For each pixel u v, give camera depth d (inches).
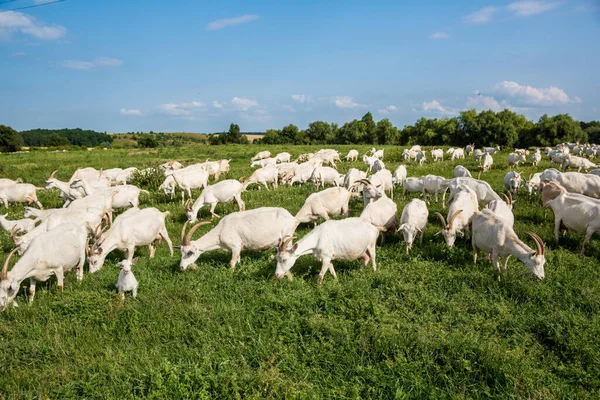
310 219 485.4
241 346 247.6
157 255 437.4
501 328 260.7
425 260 377.4
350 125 4404.5
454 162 1253.7
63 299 307.7
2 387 220.8
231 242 382.9
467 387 212.1
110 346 254.1
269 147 2546.8
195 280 347.9
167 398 205.5
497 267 339.6
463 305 288.5
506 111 3309.5
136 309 293.6
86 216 461.4
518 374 213.3
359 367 222.5
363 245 348.5
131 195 597.6
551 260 363.9
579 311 271.9
